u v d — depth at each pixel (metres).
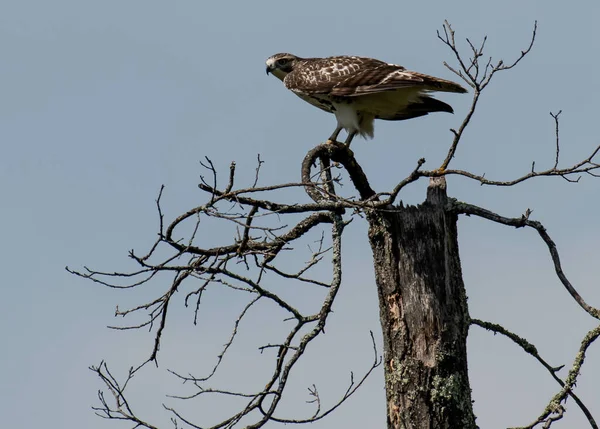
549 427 10.37
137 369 10.62
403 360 11.38
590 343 10.80
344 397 10.69
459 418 11.24
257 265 11.38
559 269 11.05
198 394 10.38
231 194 10.02
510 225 11.35
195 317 11.02
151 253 10.37
